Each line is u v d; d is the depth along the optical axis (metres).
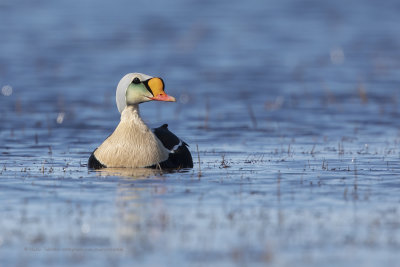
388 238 9.44
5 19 48.00
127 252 9.00
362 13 52.94
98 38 41.19
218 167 14.04
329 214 10.48
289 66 32.88
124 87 13.58
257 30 44.94
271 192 11.75
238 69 32.06
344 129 19.41
